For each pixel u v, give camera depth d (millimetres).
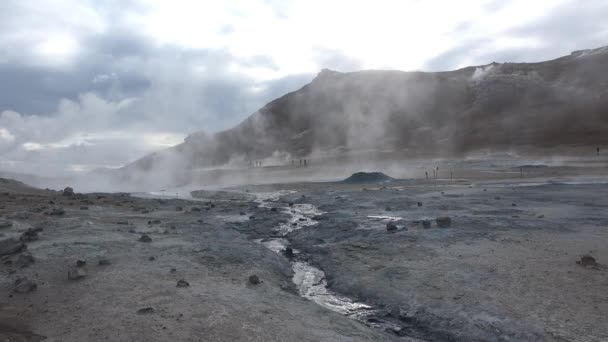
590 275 9953
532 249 12523
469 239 14109
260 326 7633
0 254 11508
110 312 8031
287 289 10859
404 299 9680
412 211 20922
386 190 31547
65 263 10969
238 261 12188
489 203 22562
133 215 20125
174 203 26344
